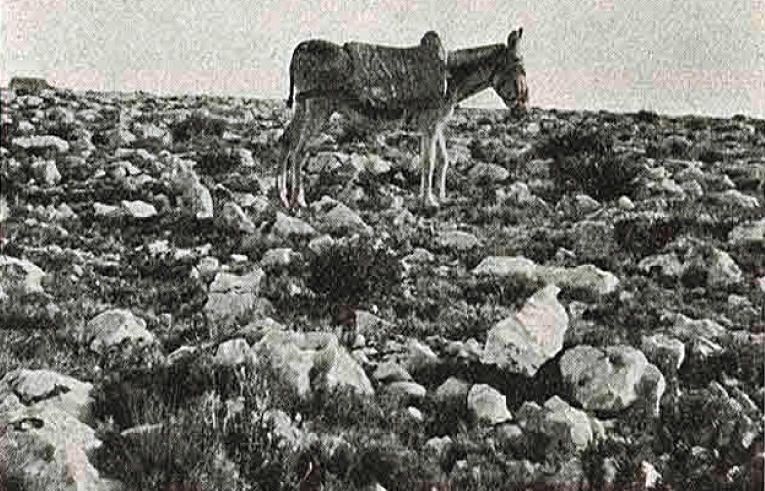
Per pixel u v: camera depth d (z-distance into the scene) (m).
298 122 21.25
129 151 24.67
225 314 12.96
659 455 9.80
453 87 21.42
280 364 10.21
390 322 13.30
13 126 26.59
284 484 8.47
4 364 10.45
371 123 21.47
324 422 9.74
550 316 11.72
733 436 9.76
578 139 28.77
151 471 8.22
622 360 10.85
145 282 14.85
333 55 20.94
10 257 14.42
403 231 18.94
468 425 10.09
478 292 14.80
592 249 17.66
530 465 9.27
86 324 12.02
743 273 16.12
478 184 24.91
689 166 27.42
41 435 8.24
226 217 18.23
